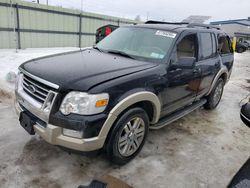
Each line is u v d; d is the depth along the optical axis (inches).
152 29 149.6
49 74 100.5
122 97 99.9
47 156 115.0
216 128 169.8
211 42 178.5
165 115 141.0
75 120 90.4
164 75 123.4
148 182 104.8
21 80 115.2
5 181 96.6
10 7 442.9
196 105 174.6
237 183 62.1
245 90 295.0
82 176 104.4
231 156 133.1
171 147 136.0
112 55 136.5
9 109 163.8
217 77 189.6
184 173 113.4
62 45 570.3
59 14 539.5
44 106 95.1
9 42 457.1
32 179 99.3
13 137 128.5
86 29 617.3
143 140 122.4
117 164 113.0
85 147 93.0
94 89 92.2
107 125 96.3
